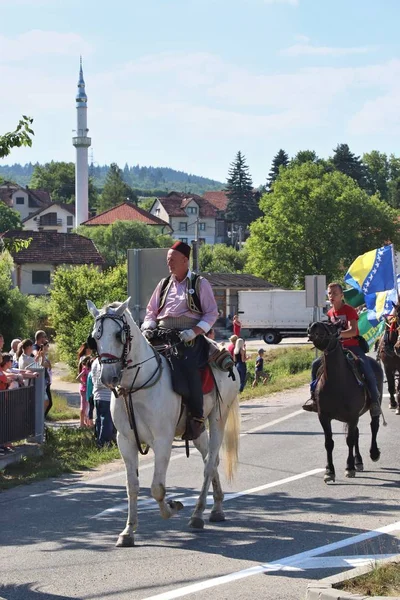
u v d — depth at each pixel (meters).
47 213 142.62
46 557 8.43
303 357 41.47
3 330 36.50
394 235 81.12
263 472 12.77
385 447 14.80
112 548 8.65
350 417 11.80
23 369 17.23
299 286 79.12
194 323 9.39
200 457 14.55
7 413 14.91
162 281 9.55
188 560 8.08
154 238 92.81
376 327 22.59
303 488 11.49
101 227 93.38
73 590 7.26
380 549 8.20
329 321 12.16
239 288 73.44
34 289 78.56
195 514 9.39
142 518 10.09
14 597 7.12
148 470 13.62
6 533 9.64
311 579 7.37
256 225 79.94
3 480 13.09
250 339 65.81
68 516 10.43
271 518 9.77
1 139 15.05
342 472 12.60
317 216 77.88
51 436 17.06
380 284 21.53
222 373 9.92
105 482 12.74
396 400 20.88
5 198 156.12
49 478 13.32
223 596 6.96
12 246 16.06
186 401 9.09
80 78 126.75
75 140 125.31
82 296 36.56
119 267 38.31
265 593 7.02
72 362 36.56
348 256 79.44
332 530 9.09
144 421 8.70
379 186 159.00
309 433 16.81
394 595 6.41
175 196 162.50
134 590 7.20
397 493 11.00
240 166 161.50
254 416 19.84
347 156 136.50
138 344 8.59
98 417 15.91
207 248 99.75
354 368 11.82
